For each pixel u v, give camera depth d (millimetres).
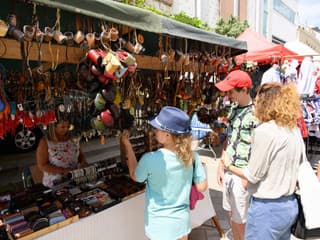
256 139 1603
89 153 6543
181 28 2148
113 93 1761
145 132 2773
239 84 2090
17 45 1637
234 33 10531
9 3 1625
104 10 1585
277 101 1576
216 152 6566
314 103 5242
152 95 2980
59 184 2279
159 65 2572
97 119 1758
